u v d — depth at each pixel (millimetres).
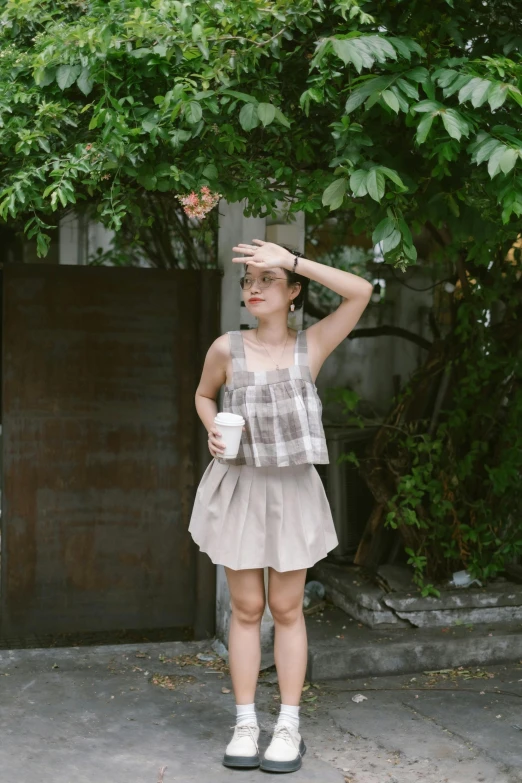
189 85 3238
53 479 4609
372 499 5328
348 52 2941
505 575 5047
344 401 5195
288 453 3129
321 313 5648
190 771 3258
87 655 4469
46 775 3207
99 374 4633
